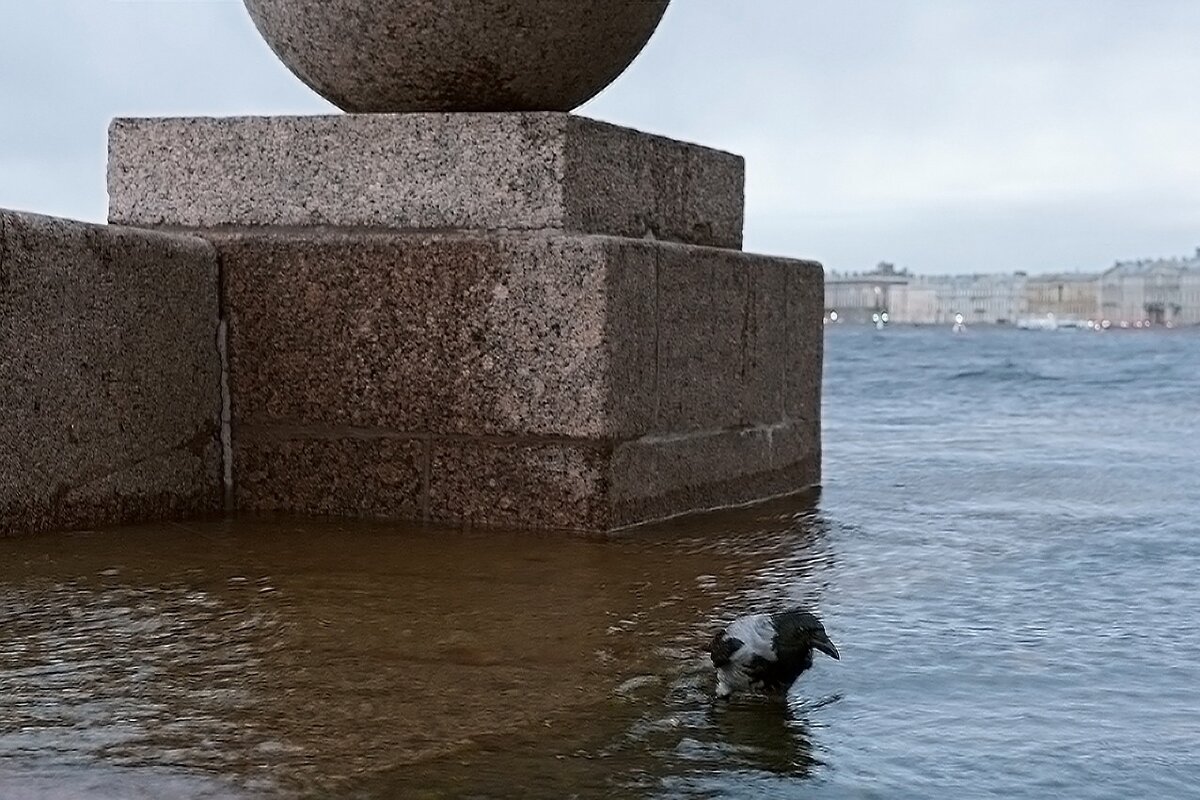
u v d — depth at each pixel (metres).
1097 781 2.63
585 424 5.49
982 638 3.78
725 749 2.79
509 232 5.64
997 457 9.16
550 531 5.54
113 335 5.41
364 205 5.84
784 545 5.29
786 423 7.05
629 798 2.50
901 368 29.66
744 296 6.57
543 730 2.90
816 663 3.50
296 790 2.51
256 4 6.25
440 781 2.57
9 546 4.93
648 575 4.63
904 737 2.89
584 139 5.67
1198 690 3.28
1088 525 5.90
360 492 5.82
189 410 5.79
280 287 5.84
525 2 5.80
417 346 5.68
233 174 6.01
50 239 5.10
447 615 3.96
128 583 4.36
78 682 3.22
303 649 3.55
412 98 6.07
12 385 5.00
